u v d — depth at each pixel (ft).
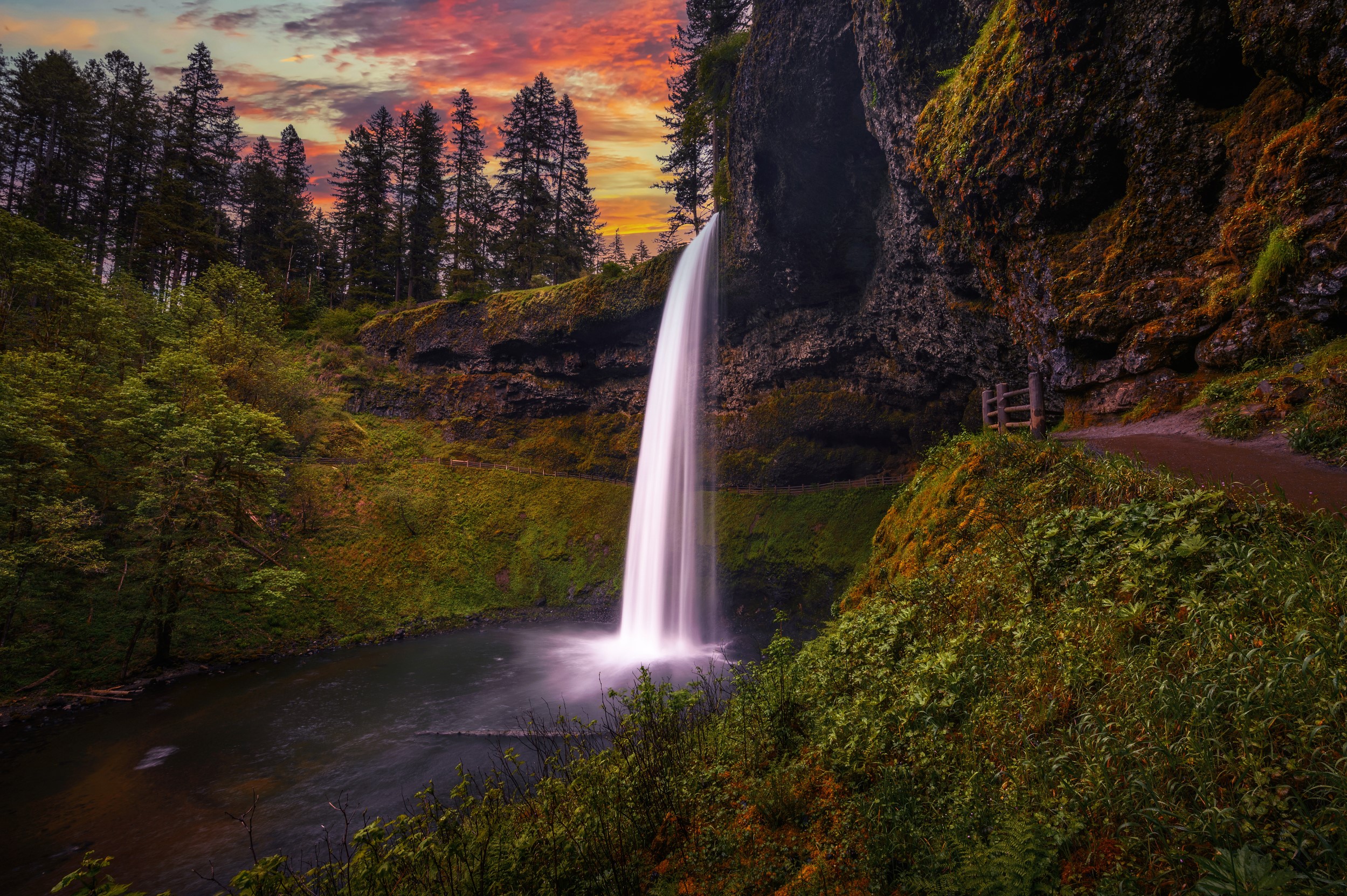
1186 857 9.84
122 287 134.72
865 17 78.02
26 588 78.64
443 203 236.84
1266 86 39.60
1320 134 33.42
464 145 238.89
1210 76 43.19
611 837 19.58
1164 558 18.19
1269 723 11.02
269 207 238.07
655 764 22.35
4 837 48.67
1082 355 52.44
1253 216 38.29
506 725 69.82
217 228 229.86
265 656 98.12
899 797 14.88
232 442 87.40
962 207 65.31
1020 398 59.93
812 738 21.03
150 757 62.69
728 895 15.25
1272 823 9.78
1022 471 31.99
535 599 135.95
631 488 162.09
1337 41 33.55
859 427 133.28
